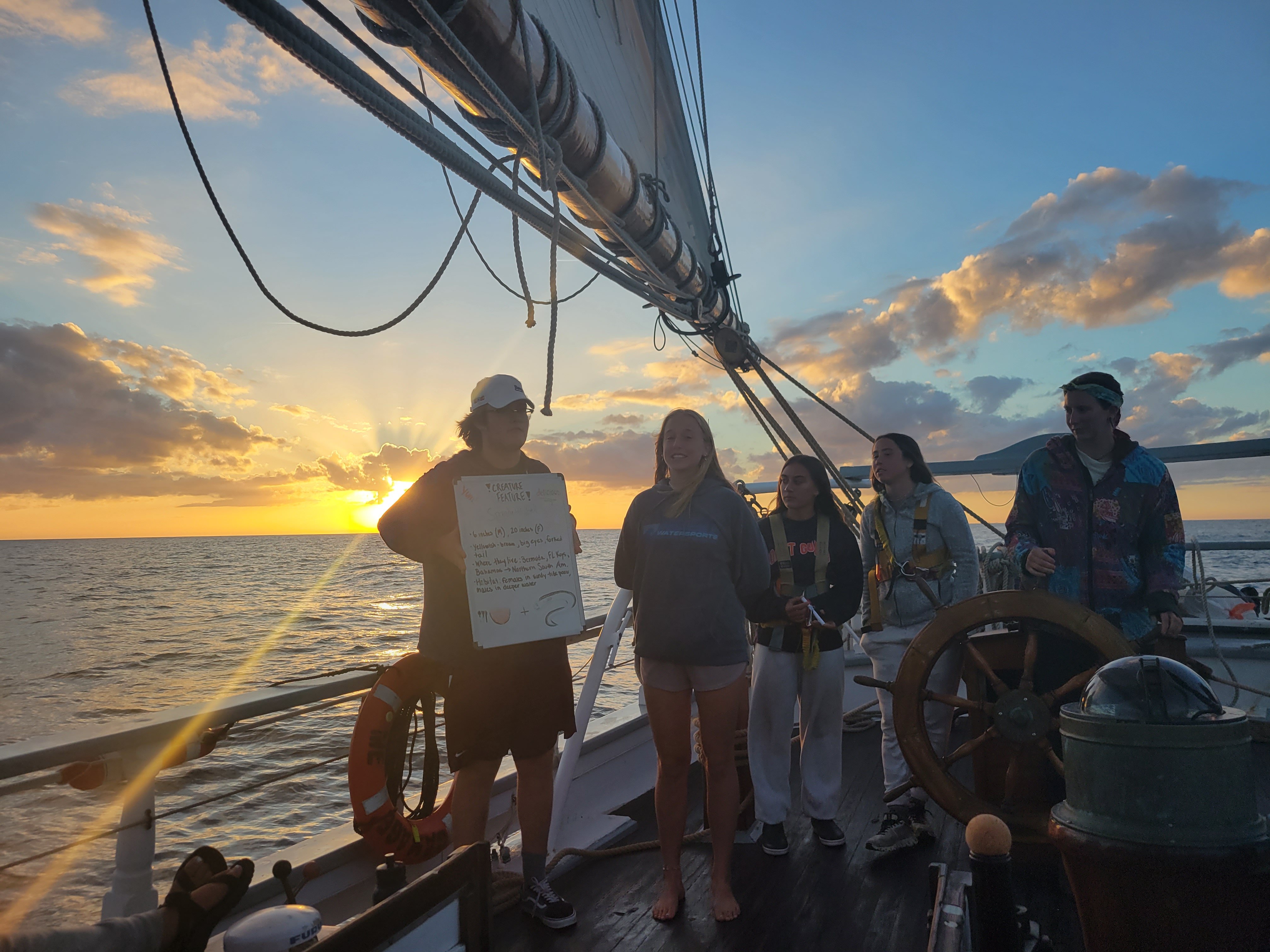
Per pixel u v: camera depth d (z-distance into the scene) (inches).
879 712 202.4
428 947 51.0
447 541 91.0
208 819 350.0
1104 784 64.4
